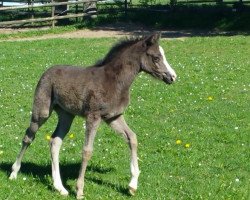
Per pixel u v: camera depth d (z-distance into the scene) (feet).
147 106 49.88
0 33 105.09
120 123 29.55
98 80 28.68
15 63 72.59
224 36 95.25
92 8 113.91
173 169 34.19
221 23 105.60
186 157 36.22
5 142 39.55
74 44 89.86
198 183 31.86
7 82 60.64
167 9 113.91
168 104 50.75
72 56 77.82
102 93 28.40
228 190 30.63
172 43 87.81
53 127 43.60
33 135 30.83
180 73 64.69
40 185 31.12
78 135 41.45
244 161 35.73
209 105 50.49
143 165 34.76
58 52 81.56
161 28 107.65
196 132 41.98
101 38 95.66
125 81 28.89
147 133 41.70
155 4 121.39
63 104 29.40
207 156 36.63
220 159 36.09
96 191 30.37
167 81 29.12
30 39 98.99
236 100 52.49
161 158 36.14
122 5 120.57
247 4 119.65
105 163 35.06
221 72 65.16
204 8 110.83
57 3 108.78
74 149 37.86
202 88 57.00
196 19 108.37
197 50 81.71
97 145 38.75
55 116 46.50
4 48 86.22
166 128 42.98
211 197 29.68
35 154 36.78
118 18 114.21
